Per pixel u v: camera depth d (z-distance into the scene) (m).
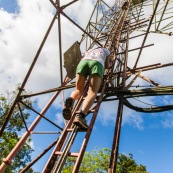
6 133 20.69
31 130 5.14
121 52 6.00
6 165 4.66
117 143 3.96
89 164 28.98
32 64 4.33
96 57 3.72
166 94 4.07
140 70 5.64
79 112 3.18
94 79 3.50
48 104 5.32
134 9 8.48
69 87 4.55
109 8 8.80
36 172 22.75
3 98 21.17
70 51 5.10
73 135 3.21
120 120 4.30
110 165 3.72
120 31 6.60
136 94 4.34
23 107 21.16
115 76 5.26
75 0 4.47
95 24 7.80
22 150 21.72
